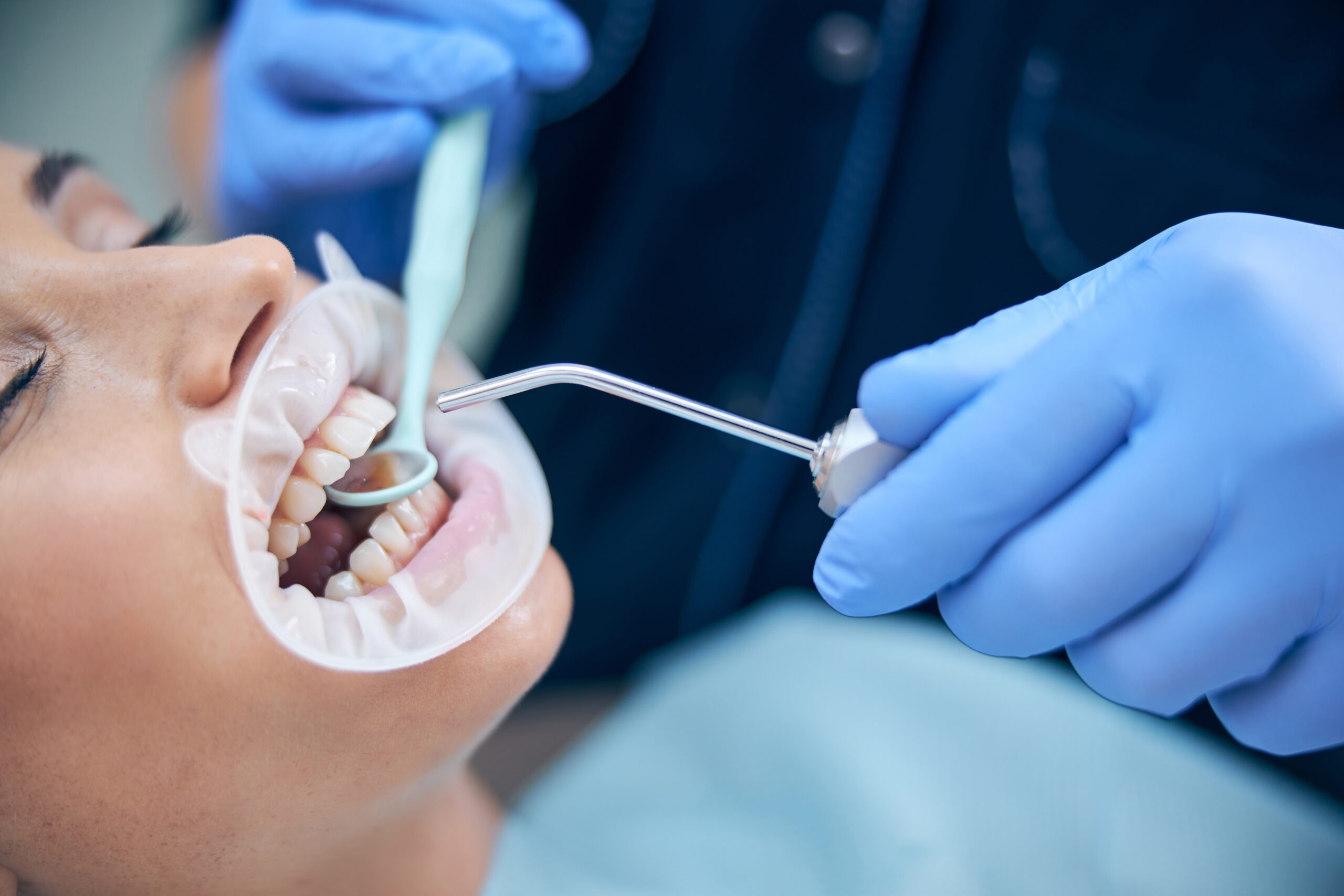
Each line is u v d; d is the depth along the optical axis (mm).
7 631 611
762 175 1332
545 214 1519
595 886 1062
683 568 1470
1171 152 1231
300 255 1314
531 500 832
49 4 2512
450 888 938
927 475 699
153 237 860
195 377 635
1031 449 686
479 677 708
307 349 701
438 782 784
